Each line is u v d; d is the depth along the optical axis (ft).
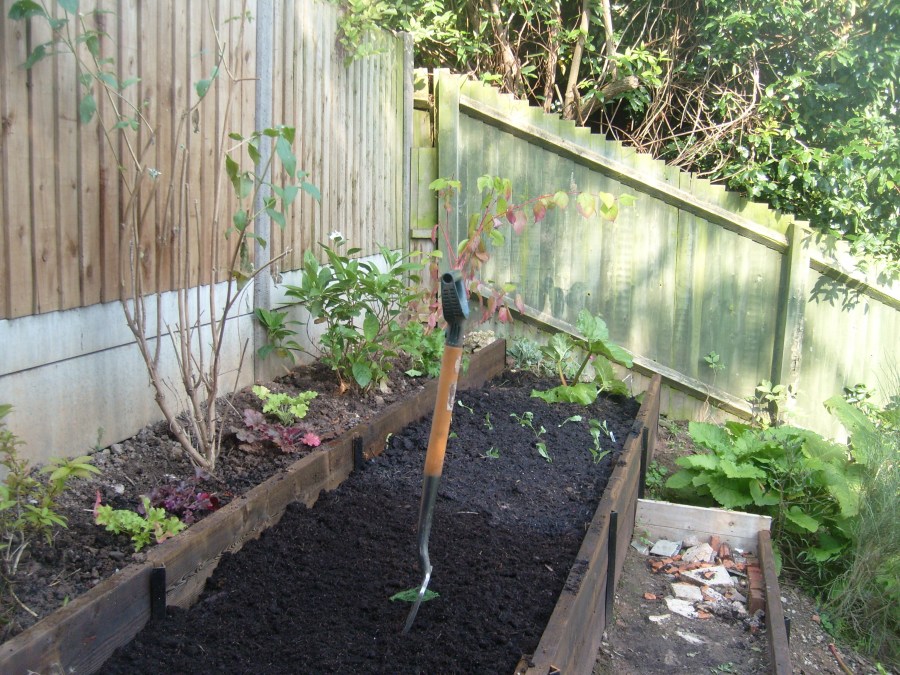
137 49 10.20
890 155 22.44
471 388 17.95
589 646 9.08
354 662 7.14
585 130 22.12
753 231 22.22
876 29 22.94
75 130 9.27
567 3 26.91
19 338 8.64
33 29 8.54
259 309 13.94
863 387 22.38
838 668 12.39
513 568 9.30
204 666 6.95
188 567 8.07
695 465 15.51
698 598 12.55
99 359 10.00
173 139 10.62
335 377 15.39
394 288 15.94
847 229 23.84
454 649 7.38
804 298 22.21
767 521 14.14
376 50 17.69
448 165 22.17
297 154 15.11
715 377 23.15
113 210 10.02
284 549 9.17
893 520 13.33
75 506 8.82
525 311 22.85
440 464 7.55
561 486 12.44
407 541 9.75
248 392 13.57
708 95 25.80
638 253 22.77
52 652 6.25
